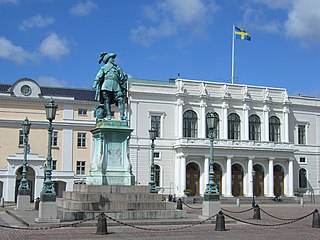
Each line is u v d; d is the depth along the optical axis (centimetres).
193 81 7738
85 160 6856
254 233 2277
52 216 2388
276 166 8031
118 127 2741
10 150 6538
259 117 8112
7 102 6612
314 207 5625
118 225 2370
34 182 6238
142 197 2627
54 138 6781
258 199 7319
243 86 8031
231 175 7625
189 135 7619
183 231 2247
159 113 7525
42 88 7062
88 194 2539
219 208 2730
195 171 7456
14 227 2233
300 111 8412
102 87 2817
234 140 7612
